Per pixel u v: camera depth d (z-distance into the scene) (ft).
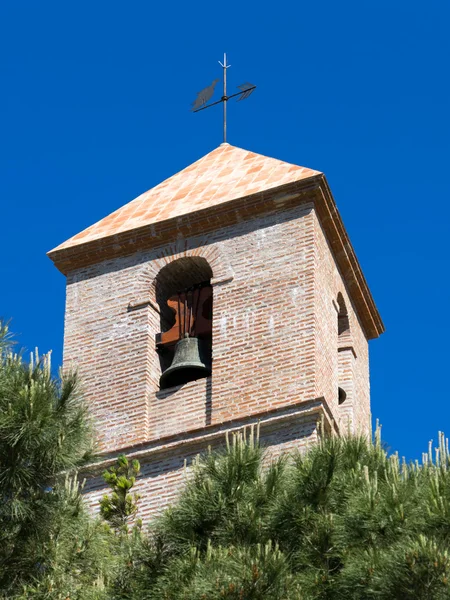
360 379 259.19
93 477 227.40
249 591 157.99
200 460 178.29
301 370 227.81
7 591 158.51
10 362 166.20
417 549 155.12
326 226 247.29
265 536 168.55
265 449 185.68
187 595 158.81
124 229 252.42
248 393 228.84
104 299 249.14
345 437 183.42
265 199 244.63
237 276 240.73
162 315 247.29
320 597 160.86
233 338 234.99
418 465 173.27
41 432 159.33
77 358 244.42
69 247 254.68
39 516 161.27
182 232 248.93
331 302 244.63
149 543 168.35
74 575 162.20
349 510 165.78
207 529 168.86
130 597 162.61
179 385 235.81
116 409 236.43
